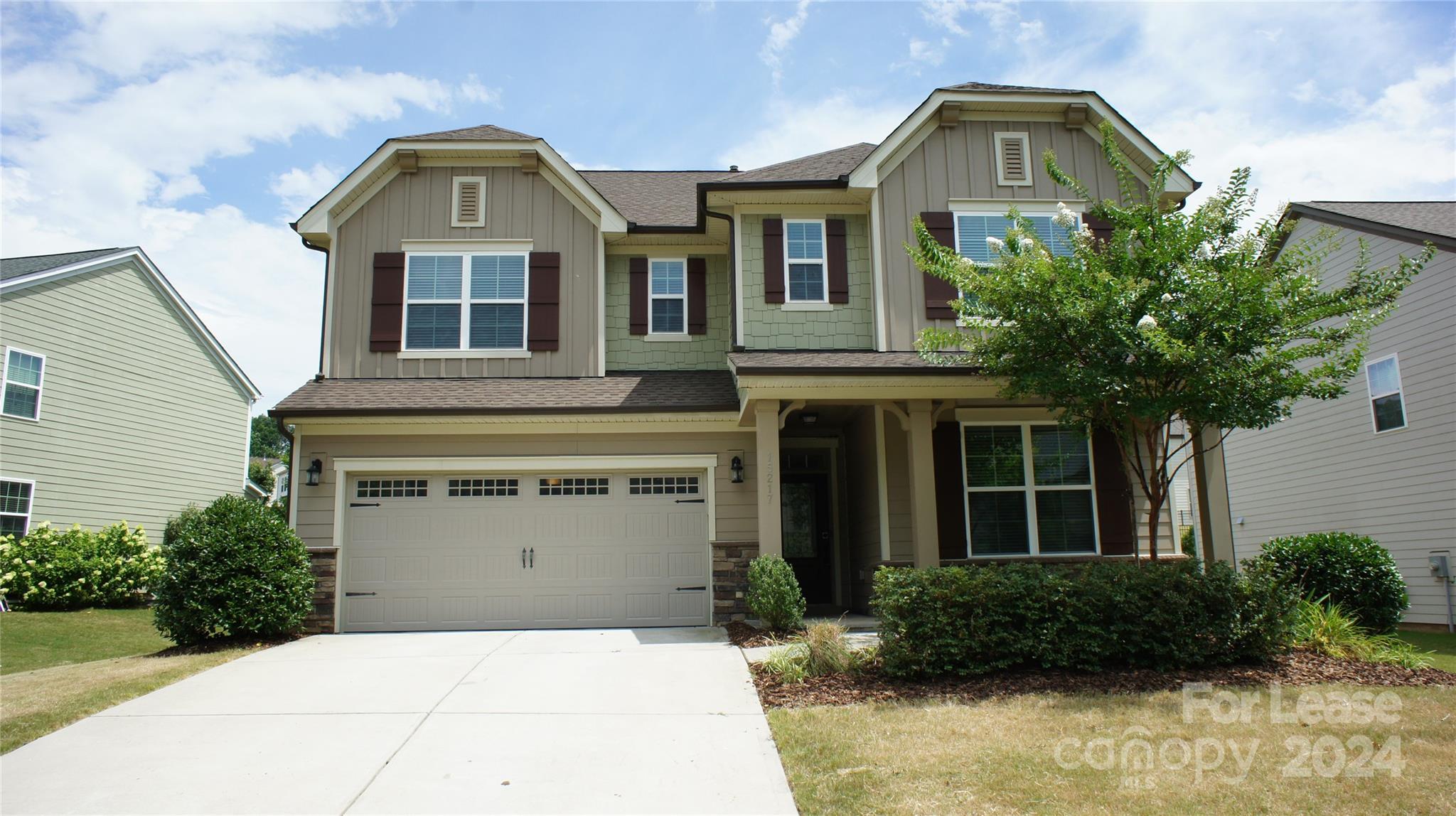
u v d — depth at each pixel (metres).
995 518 11.72
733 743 5.75
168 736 6.07
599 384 12.24
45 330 16.34
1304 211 15.41
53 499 16.41
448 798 4.88
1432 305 13.10
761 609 9.59
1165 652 7.53
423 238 12.88
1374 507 14.36
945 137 12.34
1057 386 8.02
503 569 11.41
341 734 6.07
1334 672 7.41
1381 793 4.61
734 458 11.66
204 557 9.64
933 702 6.60
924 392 10.12
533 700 6.93
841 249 12.28
